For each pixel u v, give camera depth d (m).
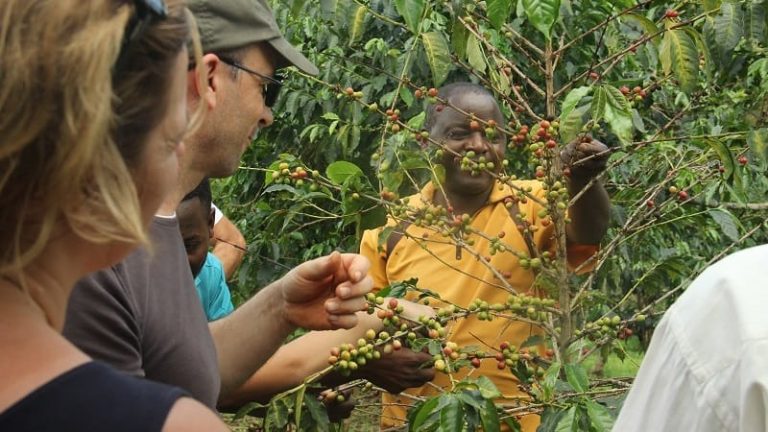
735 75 2.46
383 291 2.15
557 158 2.11
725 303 0.92
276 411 1.97
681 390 0.94
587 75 2.21
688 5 2.47
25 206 0.76
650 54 2.60
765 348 0.87
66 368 0.77
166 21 0.83
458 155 2.16
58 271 0.82
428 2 2.34
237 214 4.36
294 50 1.85
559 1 1.89
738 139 2.59
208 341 1.55
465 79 3.95
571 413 1.80
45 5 0.75
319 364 2.00
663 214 2.32
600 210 2.21
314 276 1.81
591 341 2.19
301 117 4.28
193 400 0.78
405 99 2.99
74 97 0.74
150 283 1.42
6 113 0.73
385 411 2.50
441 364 1.91
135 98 0.80
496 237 2.23
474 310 2.07
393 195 2.13
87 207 0.78
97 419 0.74
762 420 0.85
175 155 0.90
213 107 1.68
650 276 2.40
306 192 2.59
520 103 2.42
